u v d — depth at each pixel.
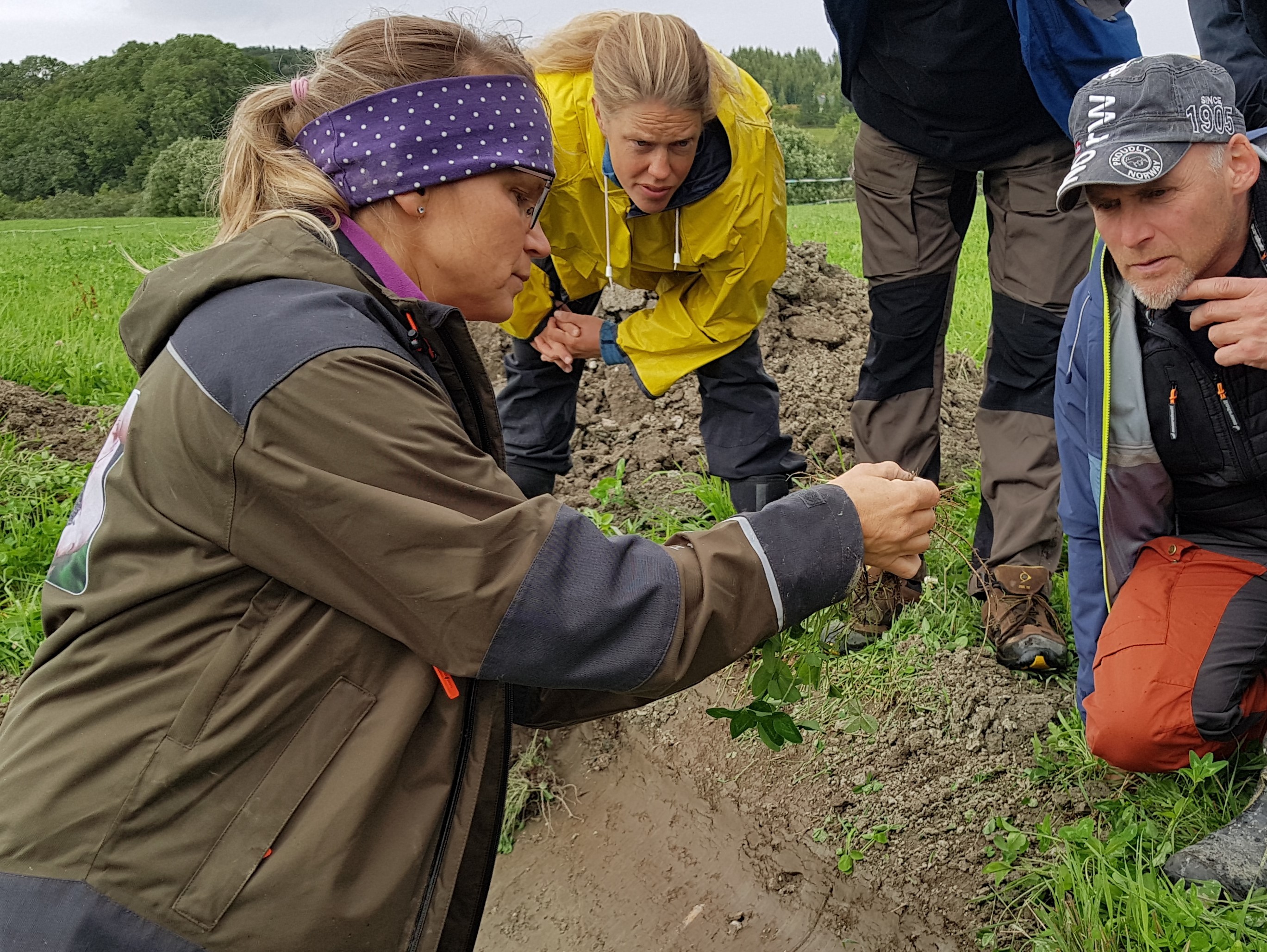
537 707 1.69
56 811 1.24
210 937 1.24
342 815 1.25
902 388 3.15
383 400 1.22
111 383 5.67
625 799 2.83
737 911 2.44
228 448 1.20
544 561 1.23
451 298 1.51
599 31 2.55
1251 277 2.06
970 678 2.73
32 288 10.84
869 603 2.70
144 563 1.27
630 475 4.02
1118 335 2.16
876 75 2.89
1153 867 2.04
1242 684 2.12
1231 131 1.96
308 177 1.41
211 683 1.24
